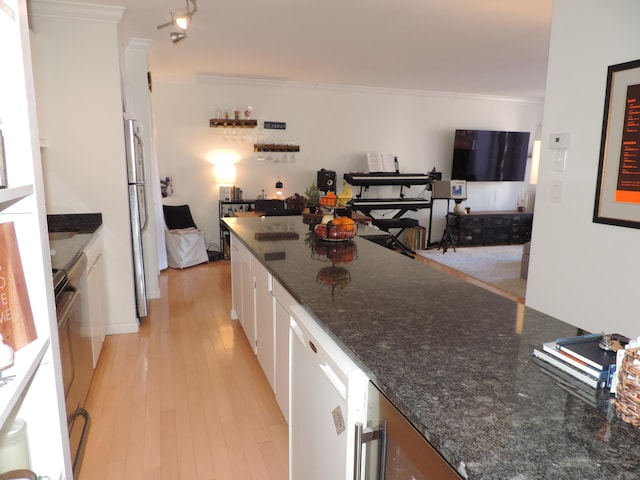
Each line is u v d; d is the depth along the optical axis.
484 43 3.91
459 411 0.87
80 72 3.04
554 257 2.32
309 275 1.90
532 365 1.07
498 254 6.42
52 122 3.05
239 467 1.96
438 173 6.65
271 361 2.29
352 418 1.08
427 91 6.65
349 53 4.35
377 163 6.41
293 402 1.62
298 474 1.60
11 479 1.00
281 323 2.04
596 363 0.96
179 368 2.84
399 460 0.94
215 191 6.09
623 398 0.84
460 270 5.47
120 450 2.05
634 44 1.88
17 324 1.05
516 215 7.08
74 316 2.01
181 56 4.55
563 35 2.20
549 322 1.36
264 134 6.14
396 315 1.41
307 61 4.74
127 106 3.41
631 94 1.87
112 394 2.52
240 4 2.98
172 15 3.17
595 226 2.09
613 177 1.97
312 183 6.44
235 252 3.45
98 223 3.22
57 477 1.20
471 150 6.88
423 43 3.94
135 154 3.31
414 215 7.11
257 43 4.00
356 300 1.56
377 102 6.52
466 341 1.21
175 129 5.80
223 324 3.60
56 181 3.12
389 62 4.72
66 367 1.81
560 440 0.78
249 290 2.83
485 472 0.70
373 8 3.05
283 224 3.46
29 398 1.16
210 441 2.13
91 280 2.64
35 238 1.11
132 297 3.37
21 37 1.05
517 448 0.76
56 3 2.88
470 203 7.32
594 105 2.06
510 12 3.11
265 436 2.17
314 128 6.32
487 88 6.31
